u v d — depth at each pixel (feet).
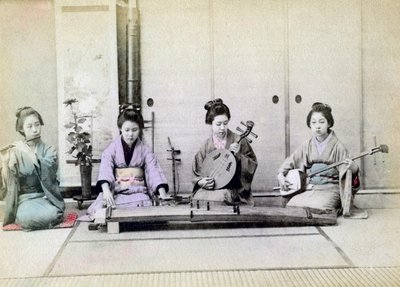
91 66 17.97
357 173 16.58
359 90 18.29
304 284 11.65
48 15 18.13
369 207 18.02
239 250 13.75
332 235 14.78
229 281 11.85
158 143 18.35
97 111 18.10
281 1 18.06
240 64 18.21
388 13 18.07
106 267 12.76
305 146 17.04
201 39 18.16
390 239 14.39
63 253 13.70
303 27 18.15
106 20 17.85
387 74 18.26
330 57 18.22
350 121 18.34
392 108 18.33
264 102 18.25
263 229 15.48
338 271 12.31
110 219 15.08
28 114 16.20
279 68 18.21
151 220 15.16
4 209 16.46
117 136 17.53
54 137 18.37
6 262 13.12
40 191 16.29
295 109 18.28
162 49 18.17
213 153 16.80
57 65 17.97
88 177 17.47
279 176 17.02
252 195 17.76
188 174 18.35
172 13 18.08
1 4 18.03
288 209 15.81
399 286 11.48
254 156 17.03
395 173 18.31
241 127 18.29
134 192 16.43
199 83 18.26
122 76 18.16
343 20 18.12
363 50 18.22
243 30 18.13
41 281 12.09
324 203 16.17
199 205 16.08
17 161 15.84
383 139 18.37
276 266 12.65
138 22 17.97
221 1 18.07
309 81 18.26
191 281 11.88
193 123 18.33
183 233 15.25
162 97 18.29
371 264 12.68
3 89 18.29
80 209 17.62
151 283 11.82
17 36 18.19
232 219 15.26
